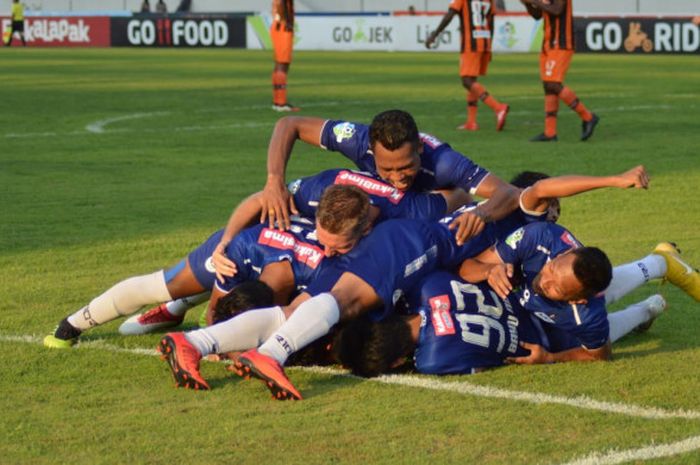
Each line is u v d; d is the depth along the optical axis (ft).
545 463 30.09
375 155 40.22
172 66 220.84
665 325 45.55
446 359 37.93
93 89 164.25
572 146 102.58
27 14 328.29
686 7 268.62
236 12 307.17
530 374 38.29
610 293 43.19
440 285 38.86
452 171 42.01
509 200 41.01
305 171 88.22
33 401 35.55
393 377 38.11
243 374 35.70
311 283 39.17
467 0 113.91
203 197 75.82
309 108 135.95
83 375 38.29
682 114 129.18
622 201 73.82
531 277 39.75
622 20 256.93
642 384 37.35
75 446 31.55
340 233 37.88
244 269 40.50
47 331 43.96
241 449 31.32
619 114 129.70
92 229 64.90
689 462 30.12
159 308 44.04
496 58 244.01
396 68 211.00
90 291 50.75
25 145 102.12
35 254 58.29
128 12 316.40
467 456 30.68
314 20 295.28
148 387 36.99
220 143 104.37
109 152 98.02
